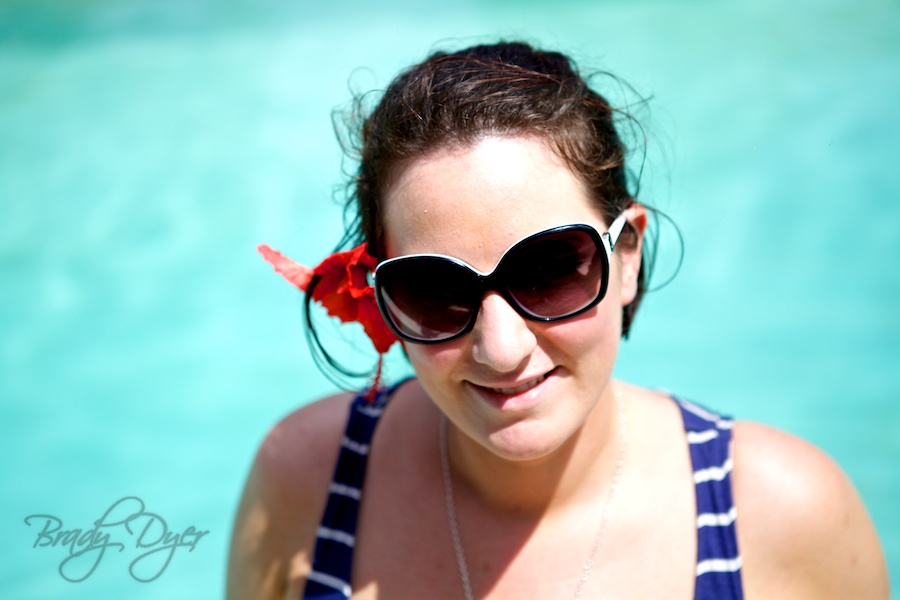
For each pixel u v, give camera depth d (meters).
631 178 2.33
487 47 2.19
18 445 5.20
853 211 6.07
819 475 2.18
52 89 8.05
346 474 2.37
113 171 7.07
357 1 9.15
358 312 2.12
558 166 1.85
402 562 2.25
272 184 6.75
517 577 2.17
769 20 7.91
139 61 8.44
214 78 8.04
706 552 2.12
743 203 6.18
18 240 6.69
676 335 5.53
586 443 2.15
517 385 1.86
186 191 6.83
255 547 2.44
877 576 2.21
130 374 5.73
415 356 1.96
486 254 1.79
